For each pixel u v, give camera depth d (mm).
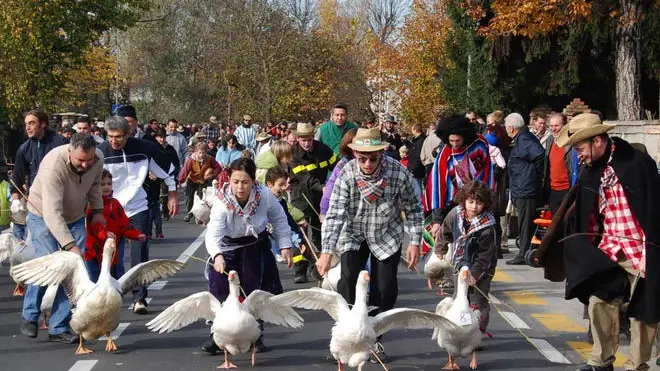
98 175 12008
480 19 35562
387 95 77625
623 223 9469
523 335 12383
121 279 11219
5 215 16891
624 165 9469
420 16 61531
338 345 9477
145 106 80875
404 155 30188
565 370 10508
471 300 11609
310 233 18047
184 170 27484
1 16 38031
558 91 39062
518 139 18344
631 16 29203
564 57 38188
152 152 13953
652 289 9273
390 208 10547
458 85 46906
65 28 44156
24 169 14359
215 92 78625
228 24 70562
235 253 10820
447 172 12680
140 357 11047
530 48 37844
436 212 12695
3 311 13977
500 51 39031
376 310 10766
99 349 11477
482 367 10617
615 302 9719
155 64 79938
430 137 24453
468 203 11367
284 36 65312
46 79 43469
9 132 35531
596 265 9578
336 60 69000
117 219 12953
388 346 11727
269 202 10961
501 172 18469
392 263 10555
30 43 38938
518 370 10492
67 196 11594
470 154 12633
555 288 16094
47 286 12102
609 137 9695
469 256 11477
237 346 10109
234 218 10742
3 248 15023
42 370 10438
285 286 16047
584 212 9750
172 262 11742
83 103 62875
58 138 14477
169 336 12219
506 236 20453
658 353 10547
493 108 41188
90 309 10688
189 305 10438
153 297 15047
